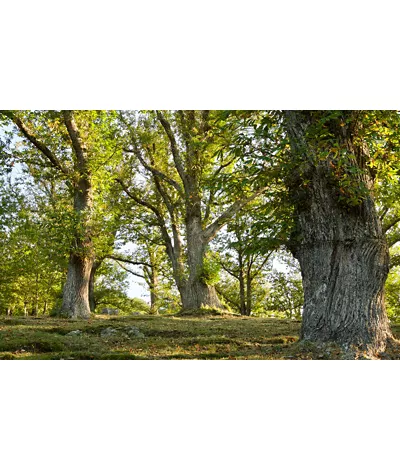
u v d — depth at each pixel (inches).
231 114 365.4
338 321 343.3
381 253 351.9
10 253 1011.3
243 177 371.6
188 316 811.4
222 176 375.9
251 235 386.6
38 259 920.9
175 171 1013.2
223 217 874.8
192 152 877.2
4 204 733.9
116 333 506.6
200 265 889.5
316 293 358.0
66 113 713.6
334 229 356.2
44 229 740.7
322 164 357.4
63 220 706.2
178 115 906.1
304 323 363.6
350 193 340.2
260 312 1449.3
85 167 742.5
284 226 373.7
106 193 957.2
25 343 410.0
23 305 1503.4
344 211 354.3
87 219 732.0
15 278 1259.2
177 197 1007.6
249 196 818.8
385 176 409.7
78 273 754.8
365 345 331.0
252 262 1274.6
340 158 327.3
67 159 778.2
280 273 1346.0
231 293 1449.3
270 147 343.9
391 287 1253.7
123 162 994.7
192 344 438.0
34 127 751.1
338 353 326.6
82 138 754.8
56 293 1338.6
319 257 359.9
